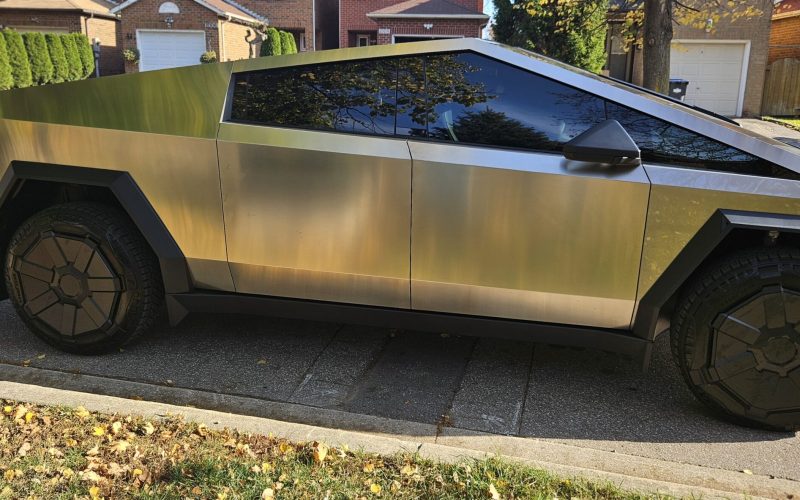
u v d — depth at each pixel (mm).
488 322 3328
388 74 3334
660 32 8023
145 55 25531
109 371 3621
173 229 3488
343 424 3084
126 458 2615
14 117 3547
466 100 3268
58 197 3861
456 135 3256
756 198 2930
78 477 2480
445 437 2990
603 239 3082
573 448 2896
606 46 18875
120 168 3467
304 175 3299
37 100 3549
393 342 4070
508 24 18078
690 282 3154
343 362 3787
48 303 3646
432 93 3295
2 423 2850
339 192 3281
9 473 2480
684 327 3062
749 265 2928
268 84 3406
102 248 3523
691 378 3094
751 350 2955
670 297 3107
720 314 2973
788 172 2977
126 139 3432
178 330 4188
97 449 2662
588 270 3125
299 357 3844
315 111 3369
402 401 3361
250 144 3322
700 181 2980
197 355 3842
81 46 25141
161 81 3439
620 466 2766
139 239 3584
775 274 2879
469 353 3932
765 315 2916
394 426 3066
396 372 3676
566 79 3207
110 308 3580
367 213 3275
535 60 3270
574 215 3084
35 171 3525
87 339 3650
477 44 3303
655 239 3039
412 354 3904
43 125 3504
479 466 2588
